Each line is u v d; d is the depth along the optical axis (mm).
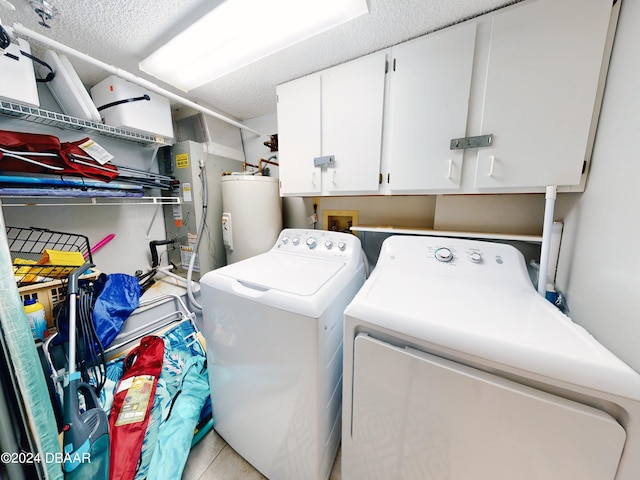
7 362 502
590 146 890
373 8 1004
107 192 1433
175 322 1744
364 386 808
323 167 1449
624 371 512
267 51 1191
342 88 1336
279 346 894
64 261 1324
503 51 969
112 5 1000
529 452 598
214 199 1992
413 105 1165
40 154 1164
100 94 1568
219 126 2059
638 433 499
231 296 983
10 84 1082
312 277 1074
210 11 958
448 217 1418
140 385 1165
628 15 752
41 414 550
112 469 889
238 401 1061
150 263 2051
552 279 1135
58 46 1067
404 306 792
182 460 1022
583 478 555
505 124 996
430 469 743
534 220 1244
